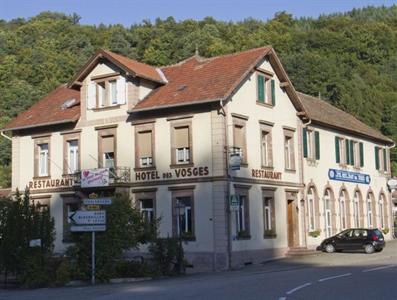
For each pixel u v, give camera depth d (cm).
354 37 10488
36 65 8519
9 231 2411
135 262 2538
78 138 3650
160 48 8288
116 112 3506
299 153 3800
